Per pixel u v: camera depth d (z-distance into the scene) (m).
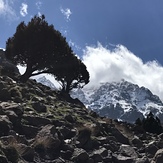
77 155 14.30
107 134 18.88
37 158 12.98
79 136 16.14
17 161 11.52
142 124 33.91
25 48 41.38
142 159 15.80
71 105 28.61
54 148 14.21
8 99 19.39
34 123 16.22
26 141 13.74
